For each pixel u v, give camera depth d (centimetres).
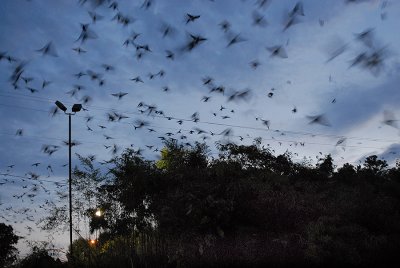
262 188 1803
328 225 1331
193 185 1742
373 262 1073
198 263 1078
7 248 2748
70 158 1555
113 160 1761
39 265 1170
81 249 1356
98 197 1711
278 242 1244
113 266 1112
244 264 1066
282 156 2391
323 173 2466
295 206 1656
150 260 1122
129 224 1593
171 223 1502
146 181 1691
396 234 1293
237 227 1476
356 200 1709
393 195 2017
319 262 1059
